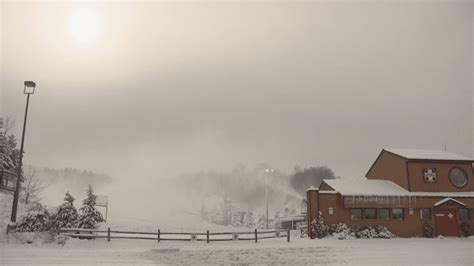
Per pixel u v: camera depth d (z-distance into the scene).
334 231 34.66
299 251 25.30
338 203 35.59
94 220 31.69
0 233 26.36
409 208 36.47
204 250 25.55
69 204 31.03
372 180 40.47
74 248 25.38
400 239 33.62
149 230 44.56
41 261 20.08
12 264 19.31
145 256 22.81
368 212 35.91
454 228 36.78
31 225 27.33
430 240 32.84
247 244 29.30
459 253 24.56
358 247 27.02
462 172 39.28
